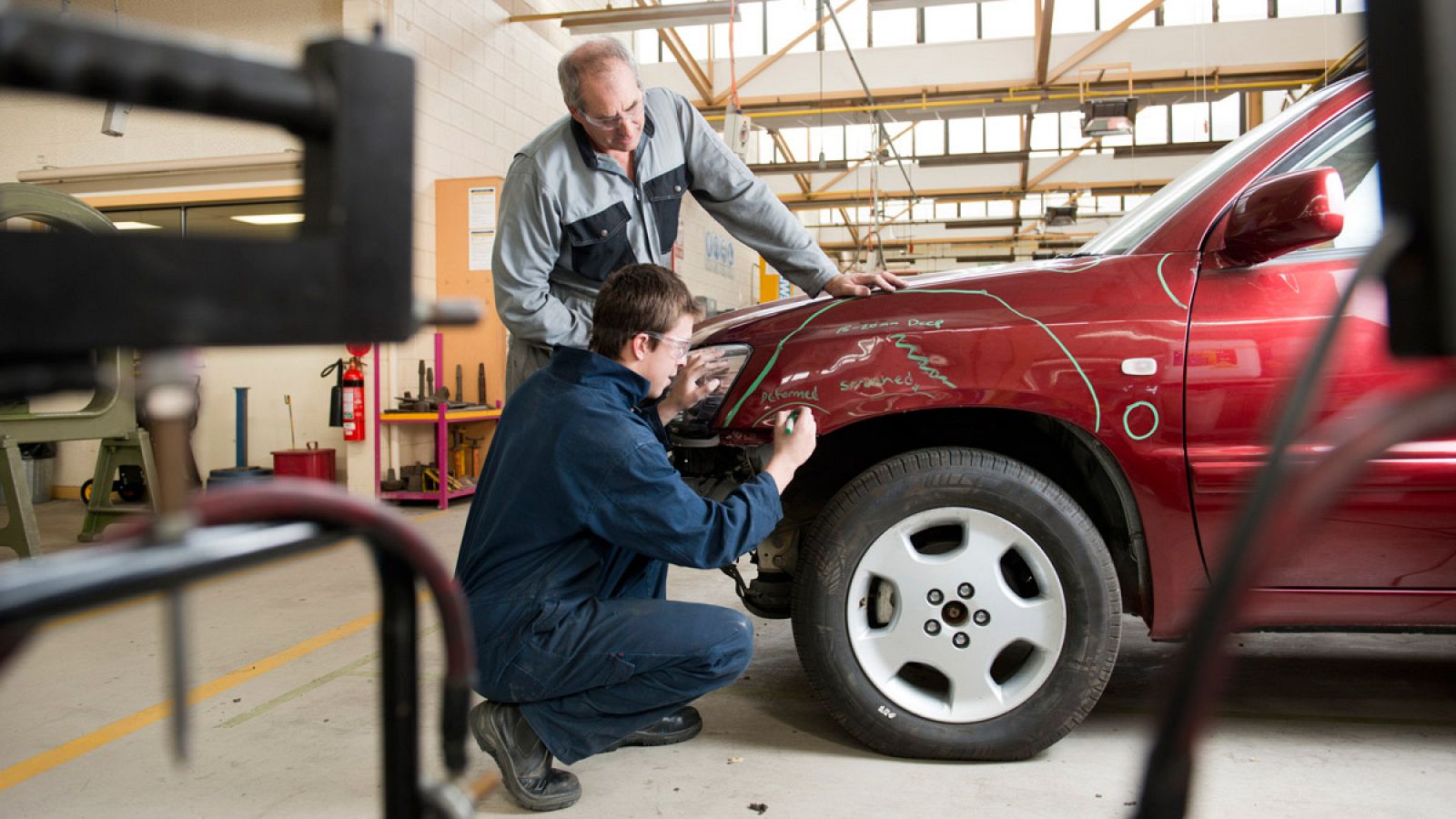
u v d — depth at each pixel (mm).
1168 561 1757
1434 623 1712
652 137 2197
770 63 11047
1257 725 2016
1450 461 1645
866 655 1821
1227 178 1832
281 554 418
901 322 1834
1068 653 1756
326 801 1732
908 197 15281
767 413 1839
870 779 1767
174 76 339
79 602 349
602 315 1684
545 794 1676
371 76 386
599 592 1748
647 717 1679
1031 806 1638
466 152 6562
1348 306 356
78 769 1897
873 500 1800
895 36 13133
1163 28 10156
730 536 1587
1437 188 335
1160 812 350
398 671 524
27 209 3172
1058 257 2062
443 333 6156
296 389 6355
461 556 1759
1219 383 1708
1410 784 1709
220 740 2035
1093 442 1777
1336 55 9711
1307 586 1716
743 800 1696
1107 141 14281
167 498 378
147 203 6203
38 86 316
